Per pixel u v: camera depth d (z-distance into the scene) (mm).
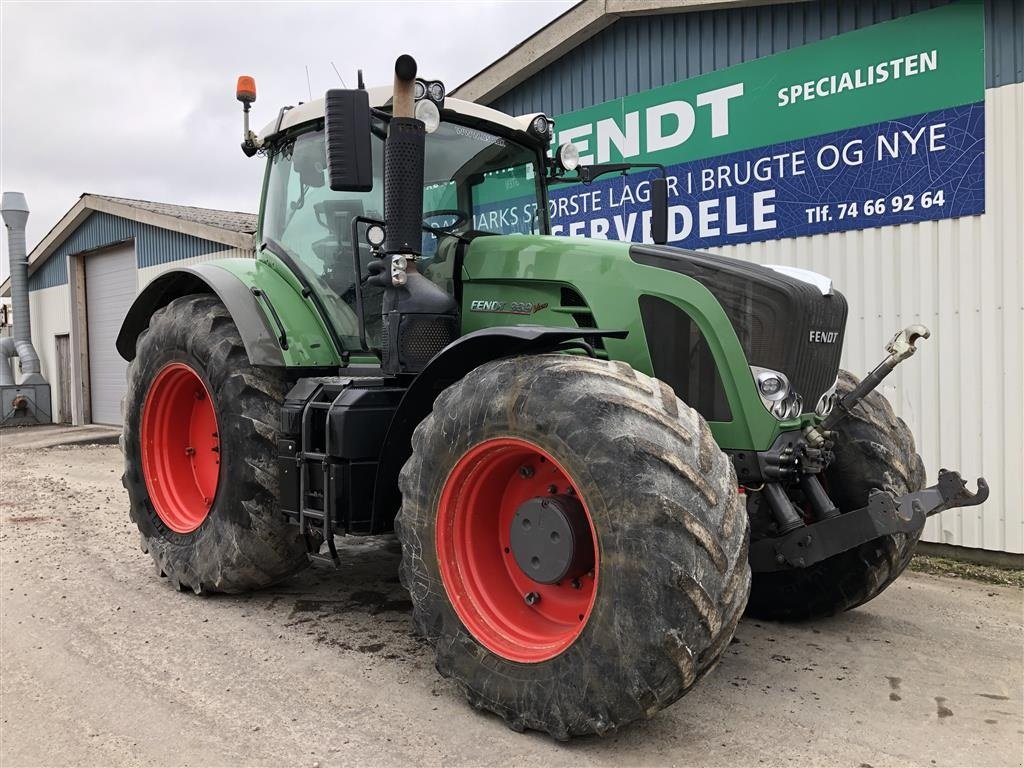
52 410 17047
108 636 3539
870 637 3596
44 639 3518
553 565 2602
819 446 3059
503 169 4098
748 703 2861
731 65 5797
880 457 3533
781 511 2982
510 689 2604
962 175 4785
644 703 2320
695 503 2303
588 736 2574
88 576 4500
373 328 3764
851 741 2572
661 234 4012
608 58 6578
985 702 2885
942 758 2467
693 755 2469
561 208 7062
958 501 2807
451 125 3898
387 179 3205
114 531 5668
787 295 2900
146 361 4457
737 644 3506
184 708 2814
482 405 2703
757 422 2900
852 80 5199
